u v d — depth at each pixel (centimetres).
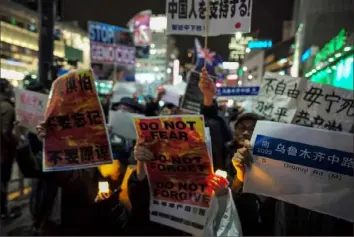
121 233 284
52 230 327
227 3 262
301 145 203
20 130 462
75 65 821
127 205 282
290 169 205
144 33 1266
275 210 259
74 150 255
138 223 273
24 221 441
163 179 232
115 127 334
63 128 256
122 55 717
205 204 224
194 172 224
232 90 1007
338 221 243
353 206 192
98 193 297
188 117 212
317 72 1213
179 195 230
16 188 579
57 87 259
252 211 257
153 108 659
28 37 1511
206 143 215
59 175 310
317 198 199
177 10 273
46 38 575
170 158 224
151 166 230
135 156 225
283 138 207
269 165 209
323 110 316
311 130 202
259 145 212
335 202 195
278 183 207
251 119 288
